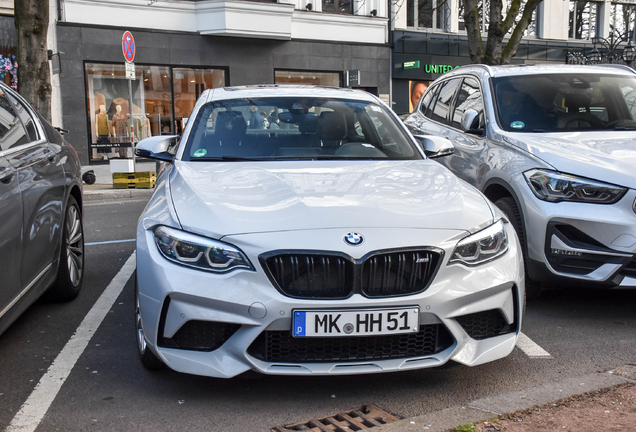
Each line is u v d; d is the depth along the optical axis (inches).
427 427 107.2
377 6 872.9
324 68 839.7
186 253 119.2
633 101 224.5
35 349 153.3
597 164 167.8
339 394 126.5
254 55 791.7
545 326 167.8
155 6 733.3
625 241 160.4
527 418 110.6
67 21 690.8
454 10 941.2
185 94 764.0
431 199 133.0
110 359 145.8
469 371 137.7
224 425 113.9
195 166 156.2
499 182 190.2
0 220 124.6
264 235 117.6
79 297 198.2
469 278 122.1
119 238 298.7
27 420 115.9
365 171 150.8
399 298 117.0
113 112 725.3
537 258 172.9
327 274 116.0
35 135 176.6
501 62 615.8
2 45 661.9
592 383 125.3
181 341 120.4
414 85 915.4
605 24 1069.8
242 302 114.8
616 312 179.6
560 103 219.8
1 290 125.0
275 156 165.3
